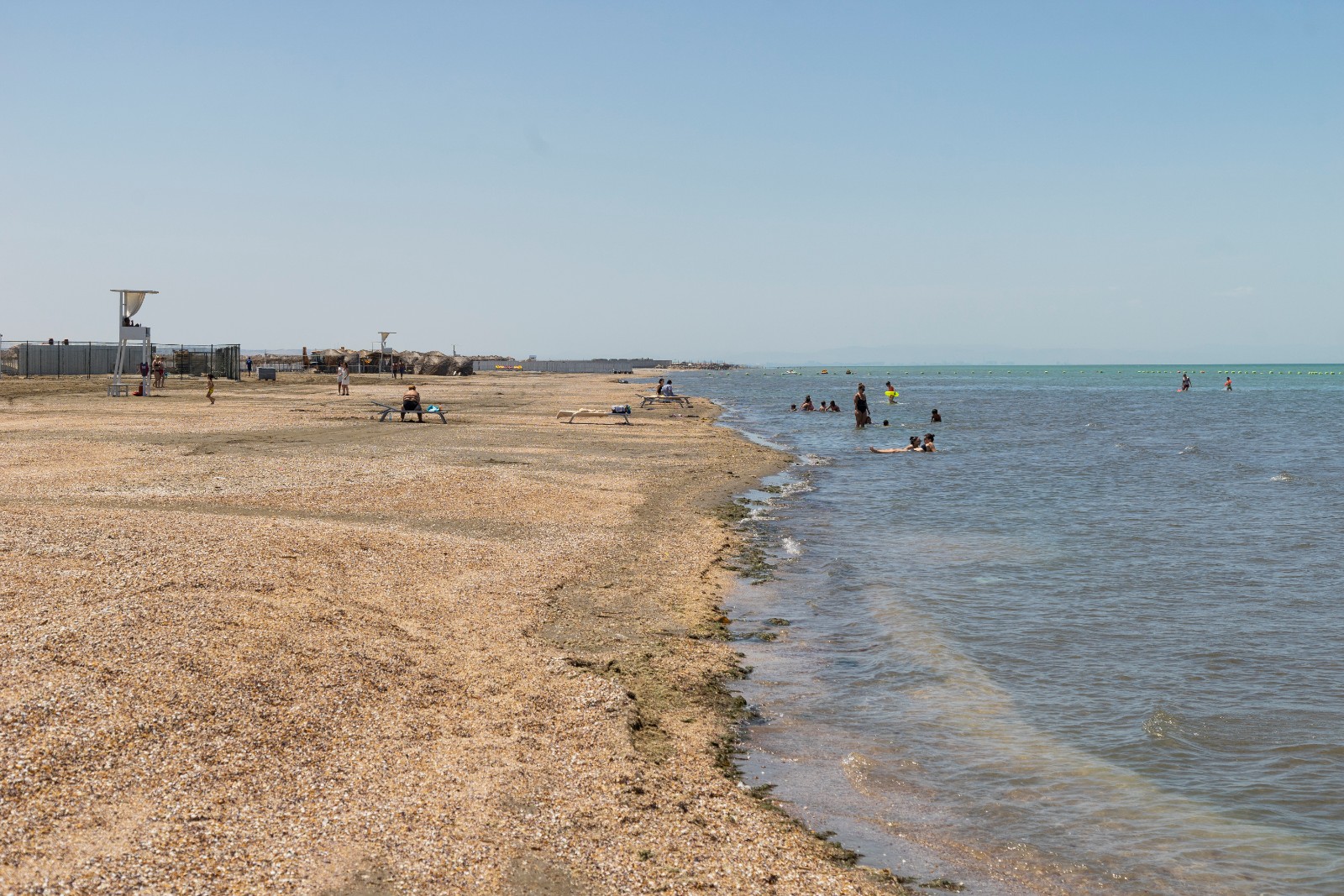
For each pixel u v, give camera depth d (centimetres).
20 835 555
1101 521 2031
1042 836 711
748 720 918
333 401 4841
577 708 873
